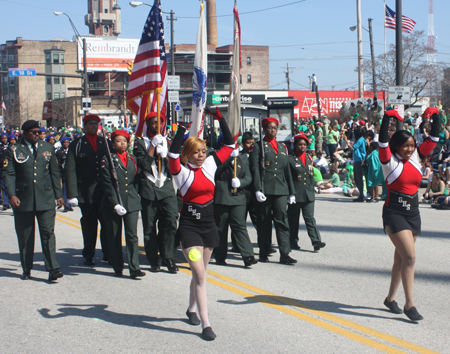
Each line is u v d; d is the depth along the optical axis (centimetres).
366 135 1346
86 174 725
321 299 575
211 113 501
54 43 8700
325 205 1303
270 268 714
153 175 686
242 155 727
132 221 668
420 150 521
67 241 922
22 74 2992
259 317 520
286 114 2133
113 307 559
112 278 679
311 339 460
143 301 578
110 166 652
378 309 539
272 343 452
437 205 1212
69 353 440
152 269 709
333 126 2138
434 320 504
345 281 643
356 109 2777
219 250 733
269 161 724
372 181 1304
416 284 625
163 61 788
